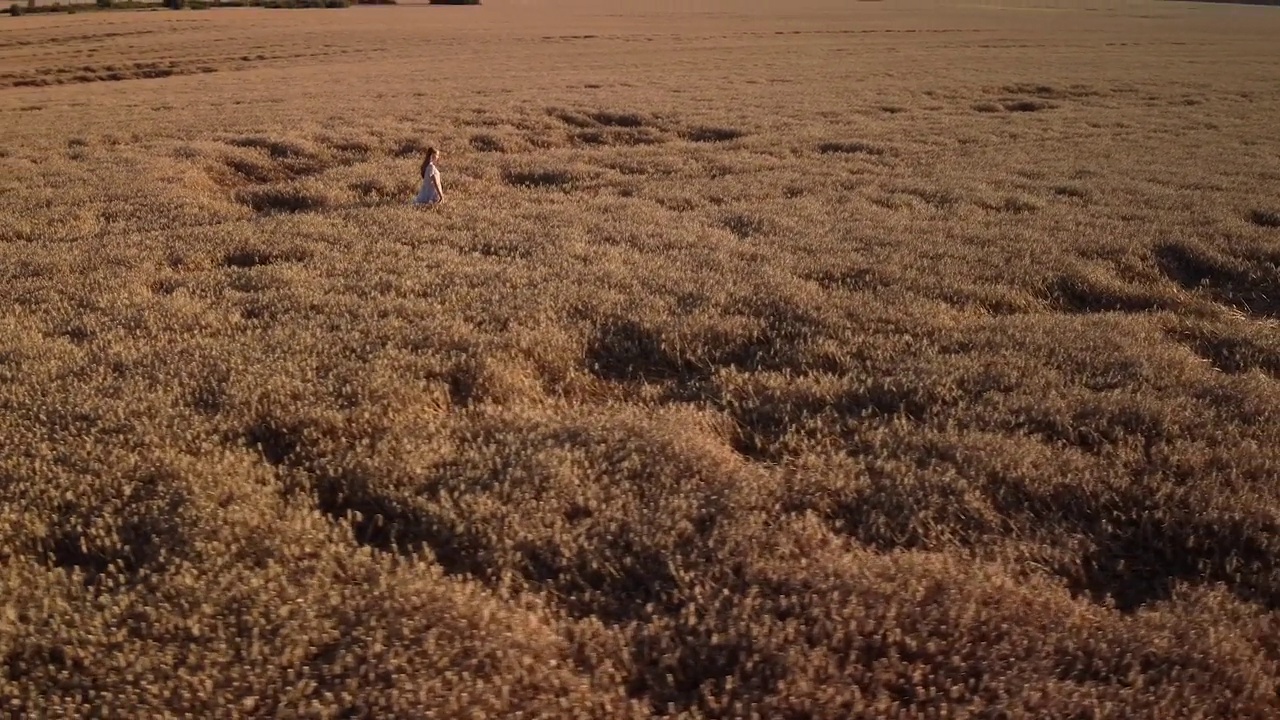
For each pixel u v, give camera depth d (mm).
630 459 5922
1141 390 7199
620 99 29797
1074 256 11570
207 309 8984
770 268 10688
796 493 5668
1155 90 32875
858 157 19891
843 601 4586
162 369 7211
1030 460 5996
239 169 19516
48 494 5375
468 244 11828
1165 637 4375
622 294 9562
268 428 6387
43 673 4105
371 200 15914
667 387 7703
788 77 37656
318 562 4844
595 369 7988
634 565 4969
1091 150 20656
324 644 4301
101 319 8586
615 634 4402
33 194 15469
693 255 11336
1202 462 6055
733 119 25594
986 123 25125
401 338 8070
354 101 29078
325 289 9641
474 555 5027
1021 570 5043
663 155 20297
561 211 14039
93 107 28516
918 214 14320
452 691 3941
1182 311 9992
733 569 4914
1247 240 12484
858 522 5484
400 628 4332
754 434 6684
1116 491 5750
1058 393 7164
